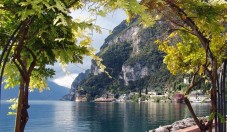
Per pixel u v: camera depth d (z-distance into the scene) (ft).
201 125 28.27
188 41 29.78
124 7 13.03
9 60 17.44
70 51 15.14
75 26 13.76
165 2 22.53
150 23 15.05
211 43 27.37
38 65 18.54
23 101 17.19
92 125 284.00
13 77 17.87
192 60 29.07
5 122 358.23
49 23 14.16
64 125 303.68
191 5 22.99
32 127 292.81
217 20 24.62
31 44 15.40
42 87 21.94
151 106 604.49
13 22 15.25
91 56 21.02
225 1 22.91
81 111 530.68
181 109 460.55
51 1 13.23
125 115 380.58
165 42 30.55
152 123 267.18
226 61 27.48
